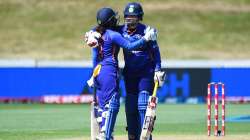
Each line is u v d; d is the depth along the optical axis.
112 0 180.12
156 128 64.06
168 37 166.75
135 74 39.56
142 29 39.44
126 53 39.66
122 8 174.75
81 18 174.38
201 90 105.50
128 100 40.06
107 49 38.03
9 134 57.19
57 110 91.19
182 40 165.75
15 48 159.00
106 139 37.66
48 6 180.00
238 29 173.88
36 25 171.25
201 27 173.25
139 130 39.91
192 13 179.12
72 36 165.88
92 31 38.25
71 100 106.62
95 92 38.56
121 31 39.66
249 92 106.69
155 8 179.12
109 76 37.84
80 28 169.62
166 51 158.75
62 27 170.50
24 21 173.00
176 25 172.62
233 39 168.75
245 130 61.94
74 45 161.38
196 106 98.62
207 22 176.00
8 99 106.19
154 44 39.25
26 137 54.38
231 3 184.38
